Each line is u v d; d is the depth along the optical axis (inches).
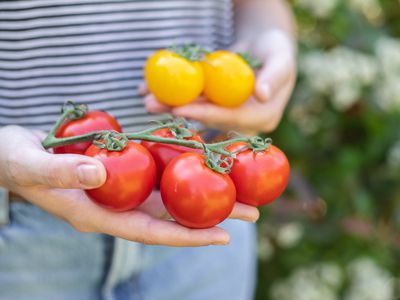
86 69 18.0
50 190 14.1
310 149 34.0
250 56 20.9
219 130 20.5
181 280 21.0
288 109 32.3
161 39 19.1
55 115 18.1
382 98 31.8
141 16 18.5
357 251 33.5
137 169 13.3
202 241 13.6
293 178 31.1
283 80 19.6
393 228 33.3
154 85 17.7
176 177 13.4
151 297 20.6
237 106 18.8
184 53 18.0
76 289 19.4
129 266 19.4
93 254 18.8
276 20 22.6
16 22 16.9
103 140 13.8
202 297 21.8
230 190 13.6
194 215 13.4
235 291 22.8
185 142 13.9
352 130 34.8
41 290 19.0
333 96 32.8
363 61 31.3
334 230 32.7
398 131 32.4
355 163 32.8
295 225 32.9
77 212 14.0
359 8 35.1
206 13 20.2
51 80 17.8
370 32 33.6
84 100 18.2
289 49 20.6
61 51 17.6
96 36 17.8
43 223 18.1
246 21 22.6
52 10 17.1
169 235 13.5
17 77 17.4
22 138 14.2
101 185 13.1
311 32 35.2
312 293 33.4
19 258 18.4
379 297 32.7
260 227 33.1
